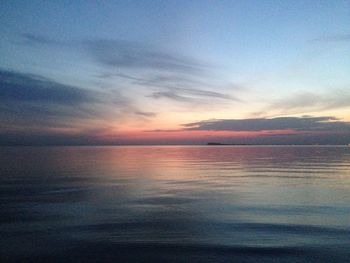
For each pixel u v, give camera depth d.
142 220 11.98
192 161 53.03
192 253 8.44
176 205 14.79
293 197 16.72
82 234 10.16
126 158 64.88
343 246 8.87
